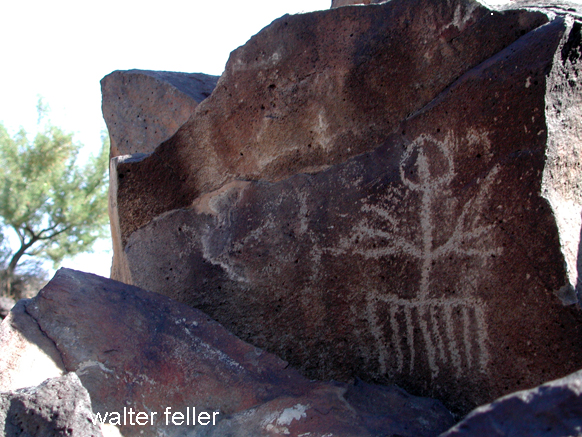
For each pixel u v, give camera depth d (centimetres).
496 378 179
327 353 208
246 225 224
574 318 164
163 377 186
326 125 212
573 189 178
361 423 173
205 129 231
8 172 839
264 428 172
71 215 843
